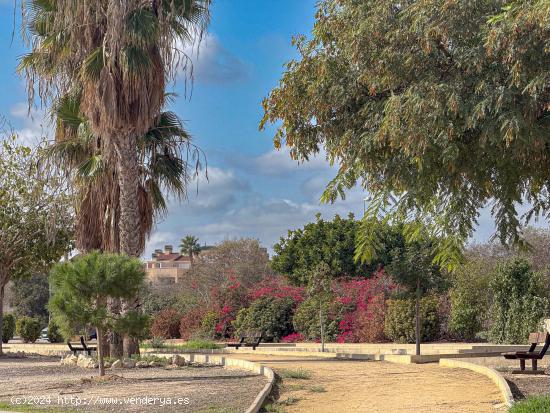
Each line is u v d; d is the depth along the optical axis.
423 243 20.64
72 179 21.16
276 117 11.21
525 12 8.62
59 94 20.42
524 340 24.17
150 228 21.28
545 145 10.22
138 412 10.33
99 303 15.88
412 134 9.23
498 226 12.12
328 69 10.66
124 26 18.17
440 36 9.71
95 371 17.83
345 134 10.49
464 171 10.57
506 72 9.49
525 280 24.95
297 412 10.20
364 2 10.43
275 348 25.80
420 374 15.21
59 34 19.38
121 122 18.81
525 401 9.48
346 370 16.42
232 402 11.06
